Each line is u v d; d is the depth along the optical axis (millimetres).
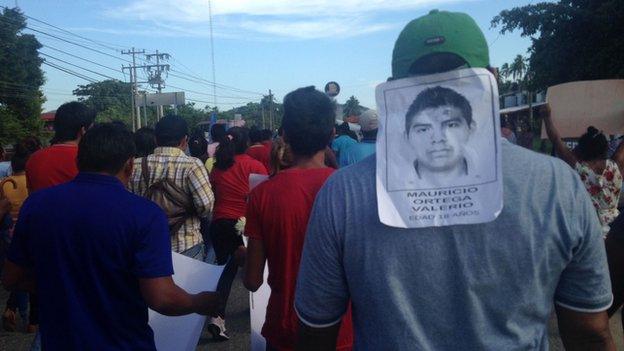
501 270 1273
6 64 54281
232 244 5074
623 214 1834
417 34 1378
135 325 2203
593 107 4008
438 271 1291
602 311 1354
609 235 1850
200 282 2684
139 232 2148
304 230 2410
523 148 1343
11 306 5191
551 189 1288
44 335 2203
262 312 2836
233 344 4832
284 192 2443
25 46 55281
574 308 1355
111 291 2154
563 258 1291
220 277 2643
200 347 4781
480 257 1272
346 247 1355
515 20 21203
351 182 1380
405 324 1305
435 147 1314
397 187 1320
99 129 2293
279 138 3115
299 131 2482
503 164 1296
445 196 1295
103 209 2154
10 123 49844
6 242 5207
